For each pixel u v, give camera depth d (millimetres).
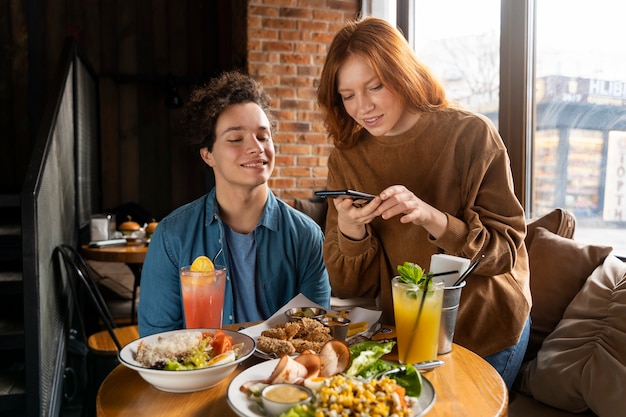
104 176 4746
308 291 1551
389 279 1403
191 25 4867
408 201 1153
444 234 1195
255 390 854
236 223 1465
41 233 1867
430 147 1341
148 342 1033
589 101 2402
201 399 910
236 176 1357
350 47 1264
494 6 3016
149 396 921
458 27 3312
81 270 2670
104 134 4727
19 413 1788
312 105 4289
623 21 2230
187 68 4875
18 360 2262
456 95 3361
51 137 2176
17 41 4523
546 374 1595
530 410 1575
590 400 1460
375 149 1421
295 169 4285
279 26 4191
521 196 2799
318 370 898
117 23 4730
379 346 972
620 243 2260
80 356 2703
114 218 3551
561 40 2555
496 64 3010
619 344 1496
